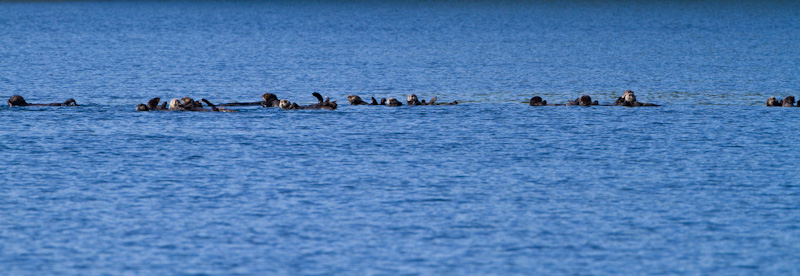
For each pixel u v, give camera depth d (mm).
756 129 120688
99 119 126000
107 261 66125
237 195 84000
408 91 179000
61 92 166375
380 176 92125
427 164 98188
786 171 94625
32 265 65250
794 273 64188
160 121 124812
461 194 84812
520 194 85000
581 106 142000
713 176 92312
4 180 89250
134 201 81750
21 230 73000
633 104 142000
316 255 67625
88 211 78438
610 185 88562
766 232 73188
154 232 72750
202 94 169500
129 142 109500
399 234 72625
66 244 69812
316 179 90625
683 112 136125
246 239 71125
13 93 164125
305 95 171250
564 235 72438
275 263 65938
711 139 113375
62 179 89938
